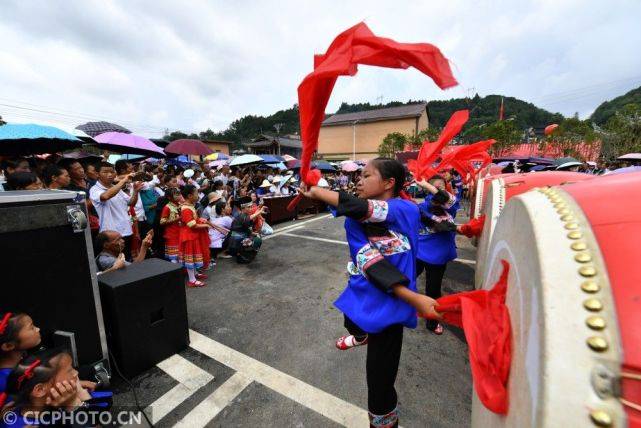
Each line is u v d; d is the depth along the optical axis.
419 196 10.51
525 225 0.83
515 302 0.83
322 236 7.46
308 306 3.77
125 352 2.42
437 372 2.64
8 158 4.88
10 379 1.49
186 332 2.87
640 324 0.55
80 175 4.19
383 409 1.55
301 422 2.08
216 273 4.91
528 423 0.63
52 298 1.96
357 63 0.90
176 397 2.29
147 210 5.58
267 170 12.63
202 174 11.53
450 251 3.18
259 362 2.69
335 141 38.34
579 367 0.55
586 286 0.61
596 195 0.79
